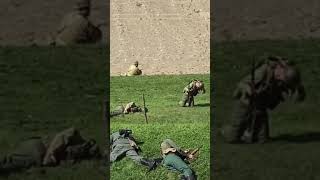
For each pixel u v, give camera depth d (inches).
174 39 2856.8
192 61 2613.2
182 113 1604.3
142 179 1147.9
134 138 1326.3
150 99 1797.5
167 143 1195.3
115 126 1472.7
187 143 1339.8
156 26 3021.7
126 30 2967.5
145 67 2586.1
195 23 3006.9
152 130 1403.8
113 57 2655.0
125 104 1707.7
